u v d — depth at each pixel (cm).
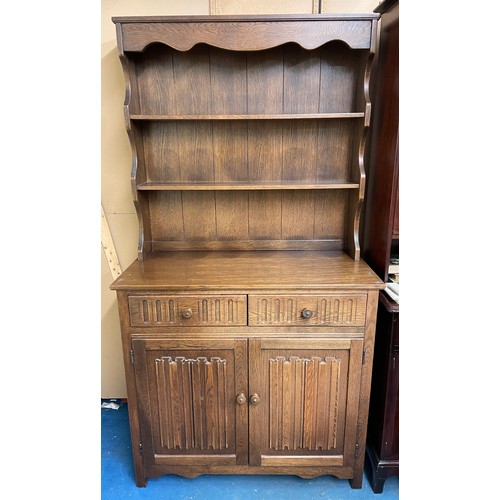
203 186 147
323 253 167
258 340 134
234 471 149
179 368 137
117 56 157
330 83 154
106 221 175
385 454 146
